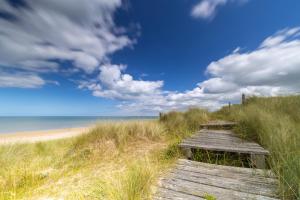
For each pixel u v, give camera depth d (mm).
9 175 3732
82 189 2998
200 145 4195
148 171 2758
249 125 5711
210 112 12578
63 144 7215
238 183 2531
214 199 2031
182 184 2547
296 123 4969
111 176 3359
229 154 4203
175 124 8672
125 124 6969
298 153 2656
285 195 2131
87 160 4758
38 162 4695
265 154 3438
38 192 3080
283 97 8758
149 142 6145
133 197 2176
